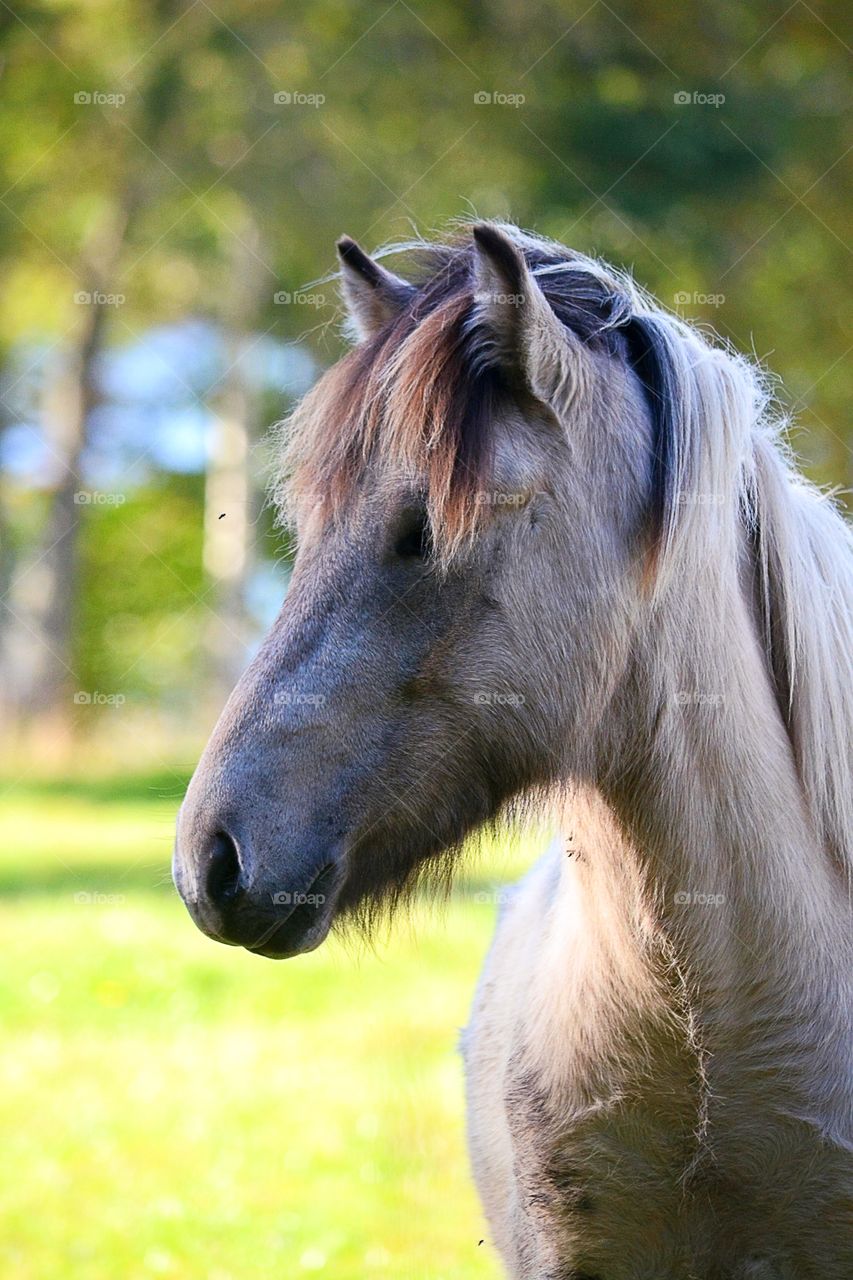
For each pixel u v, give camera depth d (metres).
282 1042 9.54
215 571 32.59
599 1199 3.30
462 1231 6.13
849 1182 3.15
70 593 30.42
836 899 3.29
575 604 3.04
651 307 3.54
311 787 2.99
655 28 22.86
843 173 22.81
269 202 25.36
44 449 35.34
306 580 3.07
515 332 2.95
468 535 2.95
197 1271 6.07
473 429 2.94
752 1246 3.28
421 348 3.01
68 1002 10.50
